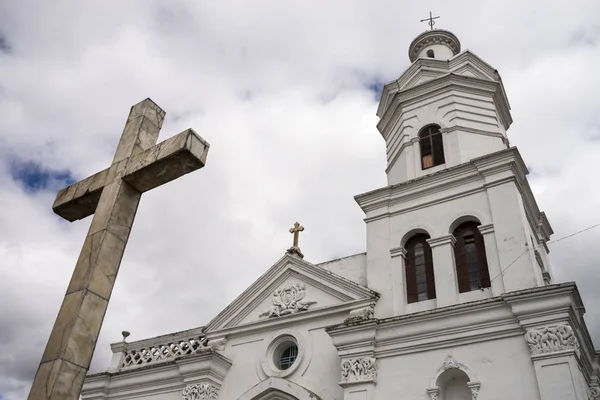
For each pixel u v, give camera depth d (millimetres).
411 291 16625
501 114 21094
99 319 8516
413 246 17531
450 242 16516
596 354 15430
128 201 9672
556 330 12977
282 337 17984
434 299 15992
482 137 19000
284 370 17391
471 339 14172
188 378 18203
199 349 18906
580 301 14227
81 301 8352
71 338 8031
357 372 15086
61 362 7797
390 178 20469
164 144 9367
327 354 16672
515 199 15961
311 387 16297
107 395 20078
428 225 17203
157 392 19219
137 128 10398
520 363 13242
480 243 16297
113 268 8992
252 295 19312
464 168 17359
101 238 8977
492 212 16141
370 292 16641
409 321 15047
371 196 18766
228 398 17734
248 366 18047
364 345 15375
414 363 14656
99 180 10031
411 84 21594
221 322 19469
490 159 16859
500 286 14867
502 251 15297
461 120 19469
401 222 17844
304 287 18500
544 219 19078
